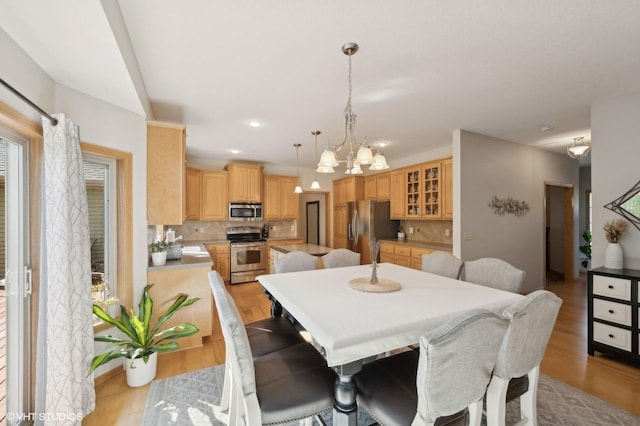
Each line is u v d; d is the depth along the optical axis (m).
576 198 5.29
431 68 2.17
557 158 4.93
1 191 1.56
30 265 1.69
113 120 2.25
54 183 1.62
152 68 2.14
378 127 3.61
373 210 5.36
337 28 1.70
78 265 1.76
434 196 4.45
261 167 5.70
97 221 2.27
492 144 4.01
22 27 1.35
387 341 1.31
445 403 1.06
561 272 6.00
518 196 4.32
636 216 2.58
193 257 3.21
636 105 2.58
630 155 2.61
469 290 1.96
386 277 2.35
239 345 1.14
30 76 1.60
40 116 1.69
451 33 1.75
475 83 2.42
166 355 2.61
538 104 2.87
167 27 1.67
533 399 1.46
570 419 1.78
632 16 1.59
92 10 1.24
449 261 2.68
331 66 2.13
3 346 1.58
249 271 5.41
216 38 1.78
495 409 1.26
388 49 1.92
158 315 2.61
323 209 7.31
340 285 2.09
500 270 2.27
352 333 1.26
